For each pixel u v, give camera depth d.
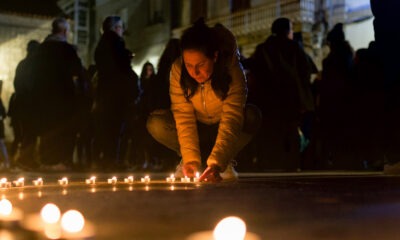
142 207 2.37
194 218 2.00
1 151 10.89
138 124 10.16
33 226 1.76
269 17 20.84
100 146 9.10
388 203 2.53
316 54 19.06
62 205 2.47
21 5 28.41
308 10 19.39
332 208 2.31
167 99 9.00
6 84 27.45
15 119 10.14
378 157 8.88
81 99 9.19
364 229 1.72
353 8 18.05
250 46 22.09
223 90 4.08
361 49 8.89
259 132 8.80
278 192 3.17
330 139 9.26
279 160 8.71
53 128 8.93
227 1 22.81
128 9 28.53
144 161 10.44
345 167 9.23
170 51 9.01
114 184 4.02
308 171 8.40
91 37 30.58
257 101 8.70
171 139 4.85
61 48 8.91
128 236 1.60
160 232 1.67
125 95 8.85
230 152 4.03
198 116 4.63
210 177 3.89
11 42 27.69
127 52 8.92
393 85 5.80
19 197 2.95
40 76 8.86
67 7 30.91
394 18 5.74
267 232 1.65
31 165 9.16
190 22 24.67
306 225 1.81
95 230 1.70
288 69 8.52
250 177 5.42
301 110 8.65
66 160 9.18
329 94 9.16
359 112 8.90
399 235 1.61
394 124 5.85
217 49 3.96
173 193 3.11
